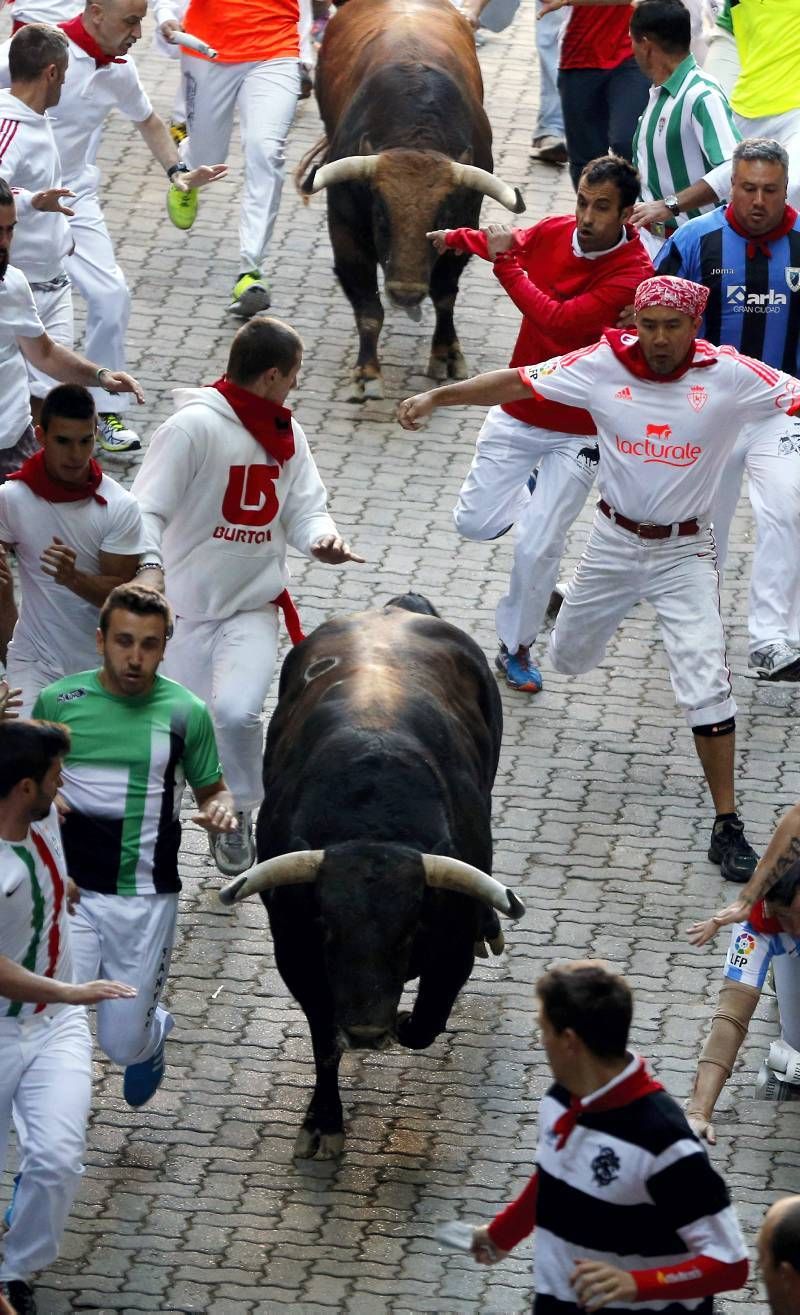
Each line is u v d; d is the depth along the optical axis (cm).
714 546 2603
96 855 1969
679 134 3247
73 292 3938
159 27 3769
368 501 3319
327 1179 2064
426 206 3353
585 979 1414
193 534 2352
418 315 3400
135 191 4266
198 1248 1959
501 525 2917
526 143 4509
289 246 4109
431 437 3522
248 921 2488
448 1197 2042
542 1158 1448
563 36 3925
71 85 3297
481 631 3034
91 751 1966
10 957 1792
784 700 2953
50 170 3091
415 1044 2073
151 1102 2169
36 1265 1795
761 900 2011
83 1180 2045
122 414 3466
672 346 2434
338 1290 1909
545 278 2806
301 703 2159
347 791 1973
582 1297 1395
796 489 2664
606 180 2692
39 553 2269
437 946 1977
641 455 2497
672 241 2795
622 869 2594
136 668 1945
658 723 2905
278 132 3734
